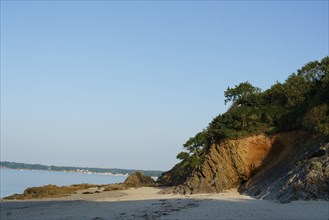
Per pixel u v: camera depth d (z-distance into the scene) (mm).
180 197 35062
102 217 22344
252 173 36969
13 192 69188
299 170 26578
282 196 25406
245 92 48625
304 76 41594
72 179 146625
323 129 29078
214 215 19594
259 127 38250
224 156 38438
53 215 25438
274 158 35969
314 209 19500
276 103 41094
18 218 24844
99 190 56906
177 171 61125
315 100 33969
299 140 33531
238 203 25234
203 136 53031
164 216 20484
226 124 40750
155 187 62500
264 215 18609
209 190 37688
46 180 125438
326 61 41469
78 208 29797
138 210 25000
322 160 25203
